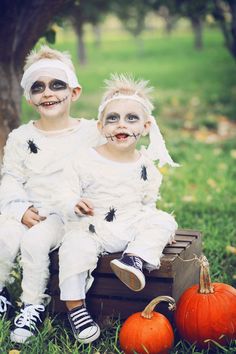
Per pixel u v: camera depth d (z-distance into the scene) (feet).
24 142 13.76
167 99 48.73
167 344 11.60
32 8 16.99
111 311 12.60
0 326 12.35
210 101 46.83
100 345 12.25
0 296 13.15
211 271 15.85
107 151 13.00
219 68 71.61
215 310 11.87
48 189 13.58
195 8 27.91
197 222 19.77
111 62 88.94
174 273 12.28
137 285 11.76
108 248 12.50
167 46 112.16
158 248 12.23
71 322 12.24
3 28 16.55
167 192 23.30
